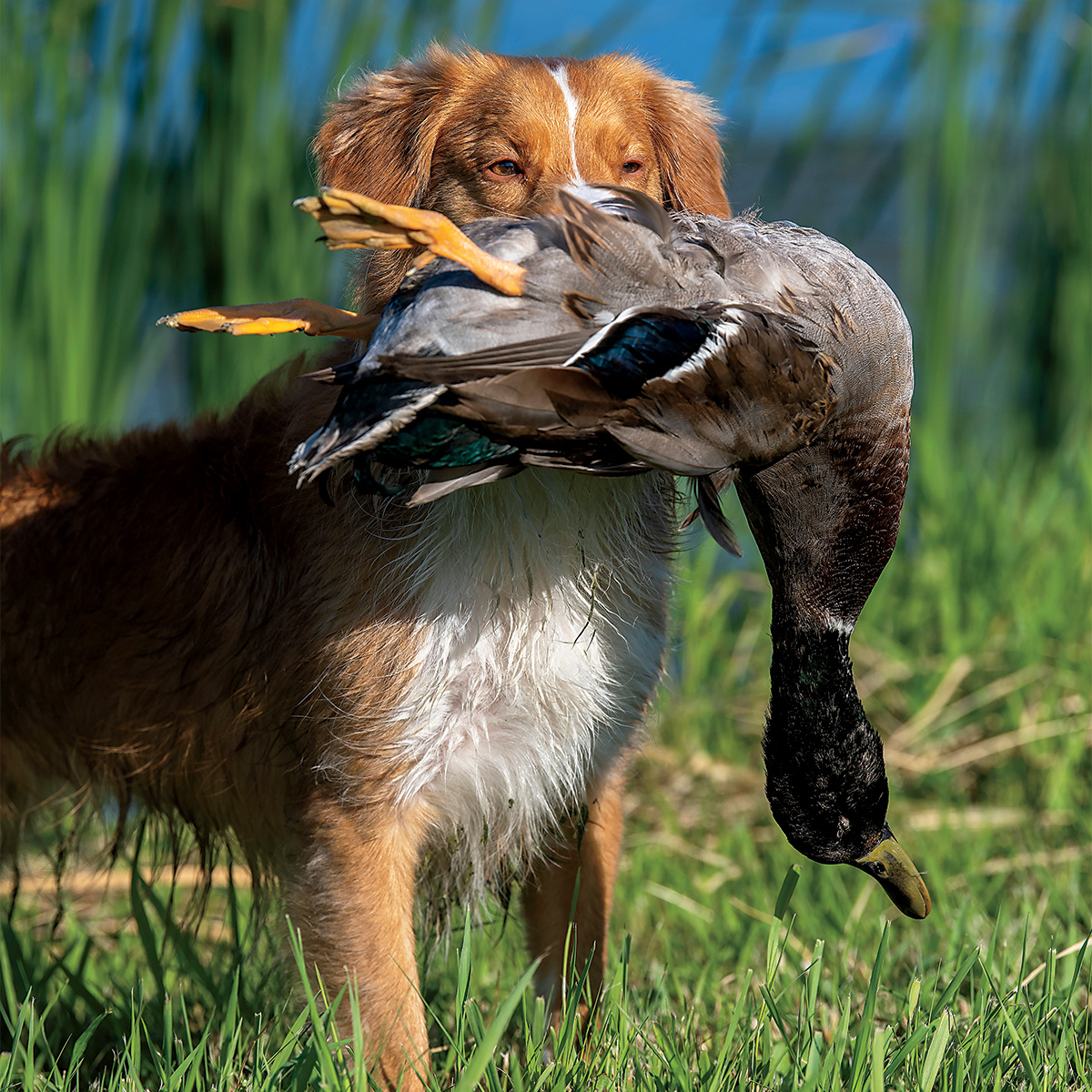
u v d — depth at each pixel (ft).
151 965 31.76
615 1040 28.04
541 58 30.17
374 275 29.04
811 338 24.90
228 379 59.11
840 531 28.45
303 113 57.93
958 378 72.59
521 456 23.57
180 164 58.70
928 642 57.93
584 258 22.86
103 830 38.04
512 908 37.55
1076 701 51.98
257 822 32.53
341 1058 26.58
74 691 33.12
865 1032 25.58
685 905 41.04
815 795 30.42
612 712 31.94
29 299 57.11
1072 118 69.46
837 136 76.54
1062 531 61.21
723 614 61.36
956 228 67.05
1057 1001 29.78
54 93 56.29
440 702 29.40
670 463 23.77
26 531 33.55
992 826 47.03
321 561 29.94
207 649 31.73
